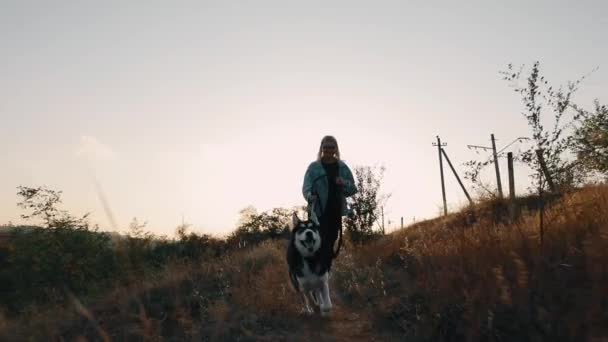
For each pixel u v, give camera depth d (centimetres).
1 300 1451
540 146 652
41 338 660
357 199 1662
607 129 883
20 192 1678
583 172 799
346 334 595
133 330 619
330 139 730
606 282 473
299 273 687
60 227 1644
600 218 661
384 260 1023
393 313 618
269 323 637
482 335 472
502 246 639
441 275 604
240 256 1238
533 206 1219
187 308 730
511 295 503
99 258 1547
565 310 468
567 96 642
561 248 603
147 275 969
